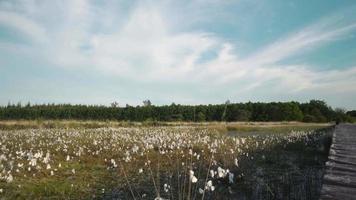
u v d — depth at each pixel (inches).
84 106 3900.1
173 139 1190.9
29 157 717.3
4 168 676.7
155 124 2628.0
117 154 905.5
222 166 680.4
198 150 970.7
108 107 3666.3
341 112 4183.1
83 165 768.9
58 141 1137.4
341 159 423.5
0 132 1601.9
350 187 264.7
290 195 461.4
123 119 3494.1
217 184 552.1
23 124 2407.7
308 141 1315.2
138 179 610.2
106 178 636.1
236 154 864.9
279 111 3619.6
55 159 831.1
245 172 645.9
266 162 793.6
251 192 505.0
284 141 1328.7
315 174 600.7
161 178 599.2
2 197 496.1
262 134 1915.6
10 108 3654.0
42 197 511.5
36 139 1254.3
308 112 4133.9
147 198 483.2
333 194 241.4
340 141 721.6
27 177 634.2
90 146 1059.9
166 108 3041.3
